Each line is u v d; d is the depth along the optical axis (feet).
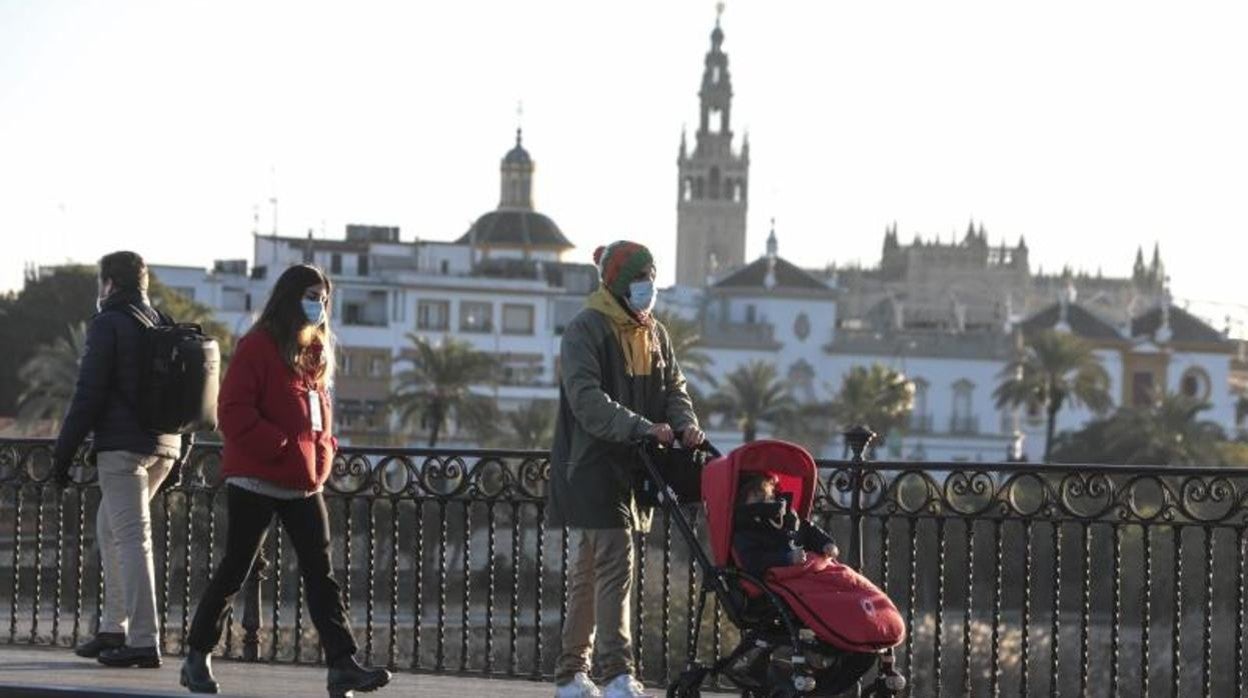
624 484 55.83
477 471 66.59
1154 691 187.73
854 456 63.67
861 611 51.52
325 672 65.36
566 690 57.36
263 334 55.83
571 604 57.26
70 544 126.21
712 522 53.36
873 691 52.90
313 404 56.24
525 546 179.22
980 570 202.59
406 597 164.66
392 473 76.84
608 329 55.62
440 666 67.21
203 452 70.44
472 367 536.01
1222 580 181.98
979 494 63.10
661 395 56.65
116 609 64.34
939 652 63.26
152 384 61.36
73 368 416.26
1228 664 179.63
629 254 55.77
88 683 58.95
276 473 55.57
